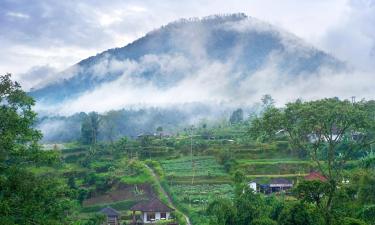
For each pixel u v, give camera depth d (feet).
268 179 385.09
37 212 101.04
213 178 432.25
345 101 142.72
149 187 422.00
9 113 101.14
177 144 577.84
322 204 140.46
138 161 506.89
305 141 150.10
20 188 97.30
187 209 323.16
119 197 404.98
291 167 428.97
